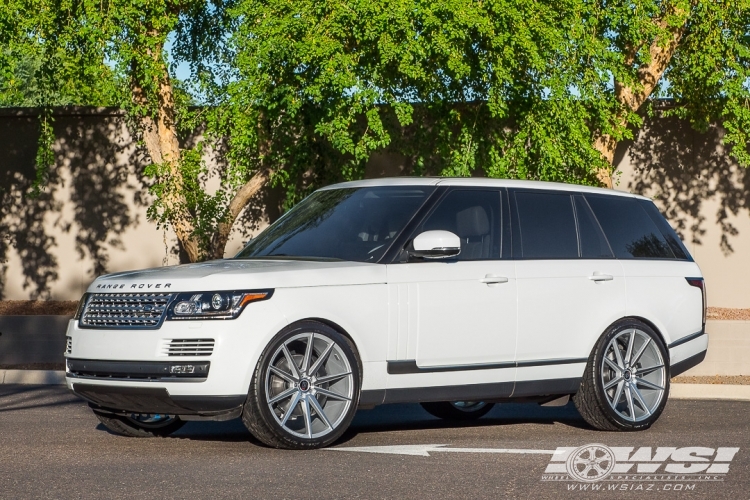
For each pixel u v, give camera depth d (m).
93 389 8.12
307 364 7.95
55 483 6.62
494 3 14.52
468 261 8.85
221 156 19.69
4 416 10.47
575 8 15.41
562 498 6.32
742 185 19.67
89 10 15.33
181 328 7.70
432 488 6.54
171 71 17.86
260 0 15.05
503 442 8.62
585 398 9.43
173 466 7.27
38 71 17.69
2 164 20.75
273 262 8.45
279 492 6.35
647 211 10.42
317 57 14.49
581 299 9.38
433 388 8.61
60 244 20.66
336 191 9.59
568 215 9.70
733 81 17.17
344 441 8.61
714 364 15.02
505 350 8.92
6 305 20.23
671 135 19.80
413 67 14.34
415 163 18.17
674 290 10.12
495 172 16.39
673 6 16.77
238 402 7.70
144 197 20.44
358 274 8.27
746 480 7.00
